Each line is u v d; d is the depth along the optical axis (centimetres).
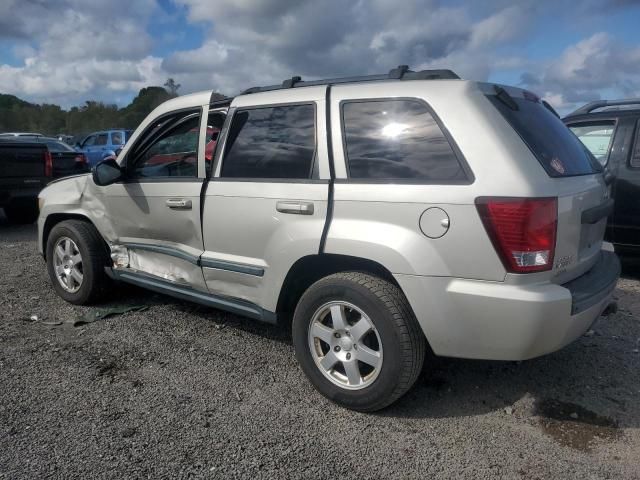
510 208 270
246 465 271
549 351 288
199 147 394
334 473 266
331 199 321
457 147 289
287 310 367
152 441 289
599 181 350
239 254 371
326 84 355
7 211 1013
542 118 345
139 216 437
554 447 288
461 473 267
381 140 315
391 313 298
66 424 304
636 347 414
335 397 325
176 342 419
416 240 291
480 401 335
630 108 600
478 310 280
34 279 596
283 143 353
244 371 372
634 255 586
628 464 274
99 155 2047
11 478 258
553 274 284
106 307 496
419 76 326
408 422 312
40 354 395
